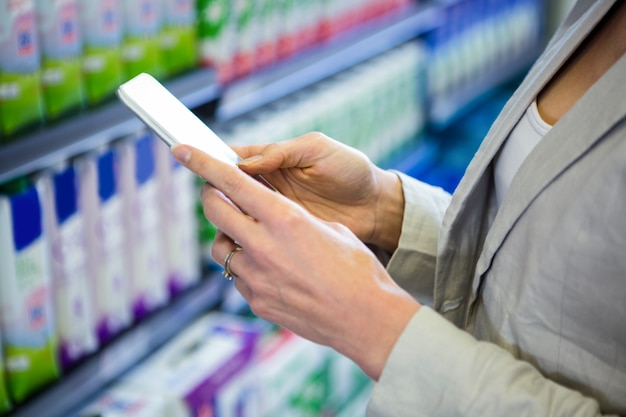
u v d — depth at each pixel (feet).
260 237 3.09
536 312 3.13
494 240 3.31
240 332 7.31
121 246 6.33
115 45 5.96
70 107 5.67
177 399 6.31
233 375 6.91
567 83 3.39
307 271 3.05
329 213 4.21
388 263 4.21
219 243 3.32
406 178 4.30
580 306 3.01
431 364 2.97
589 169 2.97
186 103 6.62
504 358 2.99
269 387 7.55
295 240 3.06
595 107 3.01
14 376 5.51
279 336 8.21
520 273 3.22
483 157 3.56
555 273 3.03
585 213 2.95
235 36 7.29
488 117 14.48
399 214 4.26
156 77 6.44
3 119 5.15
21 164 5.08
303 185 4.12
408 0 10.87
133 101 3.42
